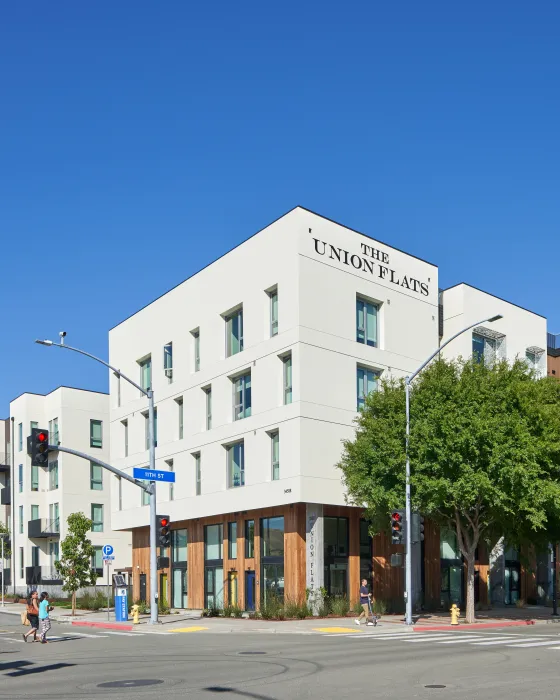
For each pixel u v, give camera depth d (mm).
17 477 71875
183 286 48500
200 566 45406
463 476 30938
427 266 46156
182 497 46594
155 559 34438
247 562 41844
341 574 40281
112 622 35906
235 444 43375
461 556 46406
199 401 45969
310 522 38500
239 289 43406
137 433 51969
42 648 24969
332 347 40031
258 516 41281
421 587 43406
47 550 68812
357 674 16344
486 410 31594
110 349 55969
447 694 13586
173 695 13906
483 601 46281
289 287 39625
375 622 31844
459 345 47094
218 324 44938
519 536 38094
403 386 36375
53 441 69688
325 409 39188
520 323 51406
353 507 40625
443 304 48375
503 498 30859
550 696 13266
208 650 22609
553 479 33844
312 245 39969
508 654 20109
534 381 34562
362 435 36875
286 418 38906
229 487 43375
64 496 67250
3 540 63906
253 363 41719
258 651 21891
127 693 14305
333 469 39000
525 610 44594
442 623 32969
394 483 34250
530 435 31562
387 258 43844
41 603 27500
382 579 41438
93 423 70062
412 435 32438
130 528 52969
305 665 18078
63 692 14766
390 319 43250
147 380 52219
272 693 13945
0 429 76438
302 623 33625
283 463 38844
